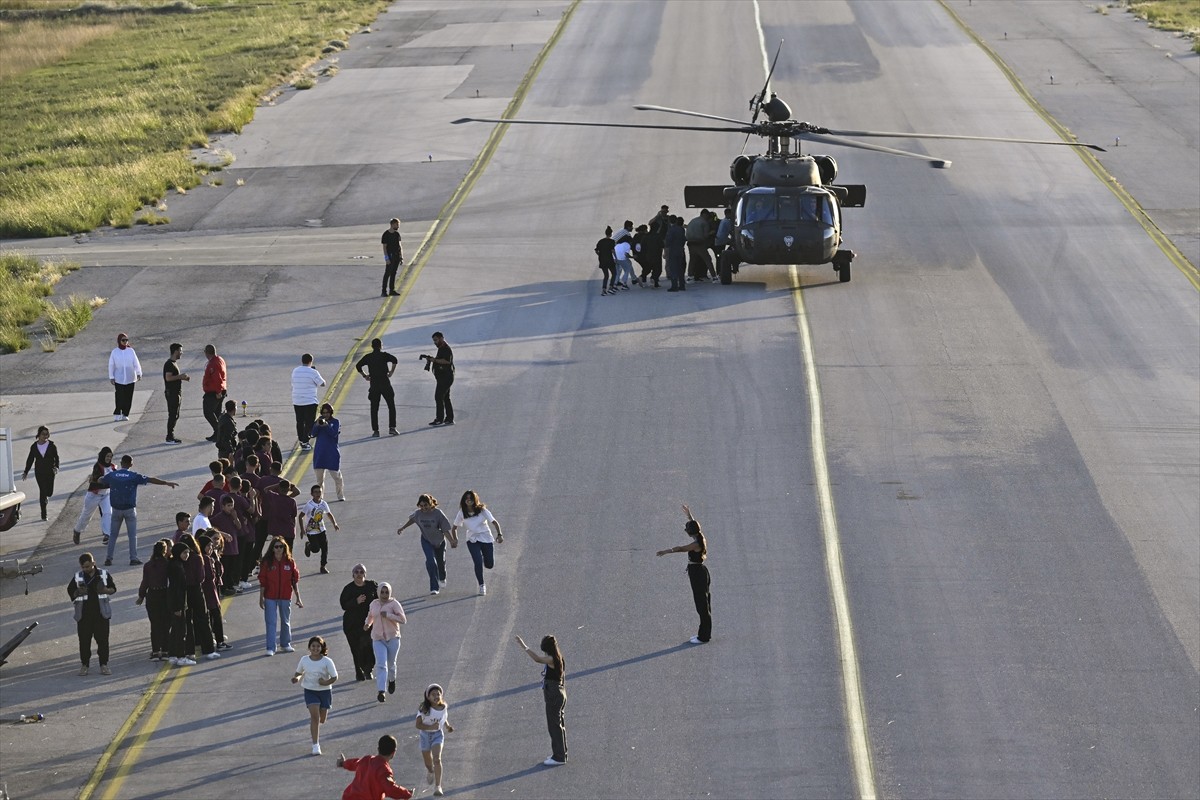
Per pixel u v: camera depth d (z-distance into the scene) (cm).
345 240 9325
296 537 5244
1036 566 4841
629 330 7425
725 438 5984
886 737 3831
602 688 4103
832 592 4666
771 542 5034
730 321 7506
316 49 15138
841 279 8112
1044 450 5841
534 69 13525
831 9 15500
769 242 7738
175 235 9712
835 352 7000
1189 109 11600
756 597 4644
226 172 11150
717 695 4050
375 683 4200
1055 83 12444
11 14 19075
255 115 12731
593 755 3756
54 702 4122
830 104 11838
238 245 9369
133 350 6975
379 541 5150
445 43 15012
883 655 4269
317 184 10631
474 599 4681
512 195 10056
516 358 7075
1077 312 7575
